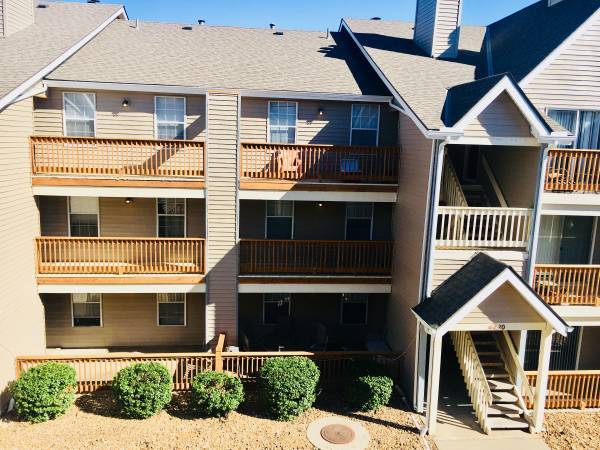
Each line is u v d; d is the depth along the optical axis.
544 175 11.06
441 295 10.99
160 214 14.38
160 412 10.95
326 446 9.83
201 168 13.13
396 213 13.59
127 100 13.48
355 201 13.73
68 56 13.55
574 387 11.65
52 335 14.54
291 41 17.42
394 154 13.40
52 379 10.43
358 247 13.84
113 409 10.98
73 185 12.38
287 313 15.49
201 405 10.76
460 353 11.98
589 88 12.17
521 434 10.57
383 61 14.16
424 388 11.76
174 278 13.01
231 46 16.22
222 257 13.13
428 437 10.34
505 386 11.48
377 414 11.25
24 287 11.88
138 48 15.13
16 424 10.20
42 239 12.47
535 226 11.30
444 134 10.30
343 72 15.12
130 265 12.91
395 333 13.61
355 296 15.55
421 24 15.80
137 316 14.86
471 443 10.18
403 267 12.88
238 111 12.57
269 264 13.30
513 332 11.75
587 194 11.52
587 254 13.20
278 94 13.51
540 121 10.51
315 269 13.41
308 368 11.25
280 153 13.01
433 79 13.24
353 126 14.55
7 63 12.33
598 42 12.02
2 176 10.73
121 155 13.43
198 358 11.93
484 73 13.89
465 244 11.33
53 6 17.36
